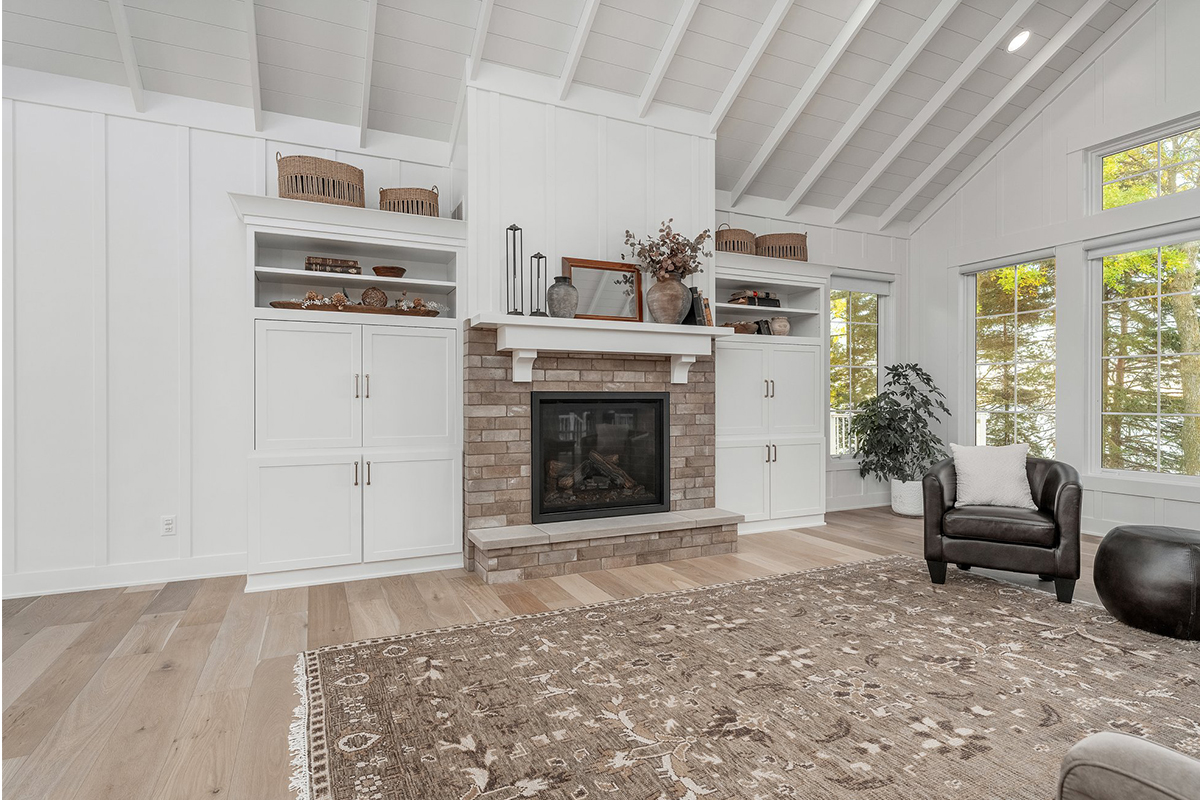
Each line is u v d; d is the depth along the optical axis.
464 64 3.86
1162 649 2.58
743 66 4.19
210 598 3.32
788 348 5.07
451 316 4.27
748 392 4.89
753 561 4.04
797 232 5.62
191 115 3.66
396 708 2.12
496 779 1.73
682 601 3.23
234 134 3.75
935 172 5.59
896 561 4.02
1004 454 3.65
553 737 1.94
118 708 2.14
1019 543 3.28
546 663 2.48
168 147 3.62
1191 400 4.29
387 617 3.03
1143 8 4.39
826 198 5.68
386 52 3.70
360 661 2.50
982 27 4.39
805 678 2.33
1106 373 4.77
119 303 3.51
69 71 3.40
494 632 2.81
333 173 3.63
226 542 3.75
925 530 3.53
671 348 4.17
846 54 4.36
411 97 3.98
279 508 3.51
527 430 3.96
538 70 3.97
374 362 3.75
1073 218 4.85
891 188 5.78
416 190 3.82
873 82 4.62
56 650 2.63
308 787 1.70
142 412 3.56
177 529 3.64
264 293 3.87
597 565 3.85
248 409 3.45
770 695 2.20
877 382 6.18
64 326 3.39
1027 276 5.32
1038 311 5.24
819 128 4.91
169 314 3.61
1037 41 4.59
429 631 2.83
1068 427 4.86
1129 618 2.80
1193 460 4.27
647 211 4.31
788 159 5.14
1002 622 2.90
